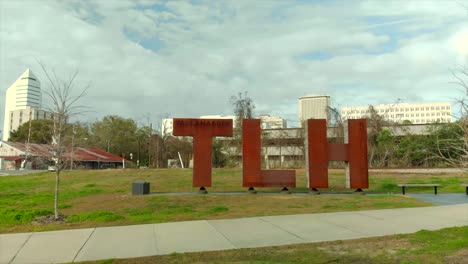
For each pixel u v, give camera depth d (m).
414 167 34.97
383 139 40.22
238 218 12.08
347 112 53.31
